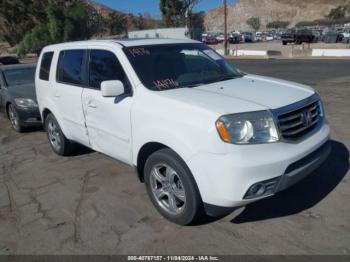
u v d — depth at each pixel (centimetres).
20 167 575
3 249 353
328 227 351
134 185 475
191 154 325
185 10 4950
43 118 615
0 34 7906
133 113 384
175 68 429
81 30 5672
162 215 388
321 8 18950
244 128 313
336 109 810
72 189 476
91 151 621
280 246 328
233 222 370
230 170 307
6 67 929
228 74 467
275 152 320
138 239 355
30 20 6988
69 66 513
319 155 361
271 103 337
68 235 370
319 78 1388
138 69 405
